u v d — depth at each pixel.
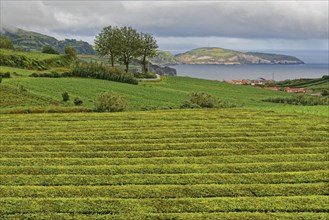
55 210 16.62
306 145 28.06
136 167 22.58
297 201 17.75
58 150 26.62
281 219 15.91
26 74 80.62
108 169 22.27
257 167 22.67
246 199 17.95
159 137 30.36
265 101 73.50
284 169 22.50
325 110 45.66
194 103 49.66
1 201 17.36
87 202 17.38
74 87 65.75
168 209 16.81
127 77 85.06
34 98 51.44
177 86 94.44
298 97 70.19
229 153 25.97
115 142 28.77
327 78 157.00
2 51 121.19
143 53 112.69
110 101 44.47
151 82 97.25
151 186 19.58
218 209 16.94
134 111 44.19
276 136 30.50
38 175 21.27
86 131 32.44
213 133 31.50
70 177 20.95
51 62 126.50
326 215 16.33
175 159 24.39
